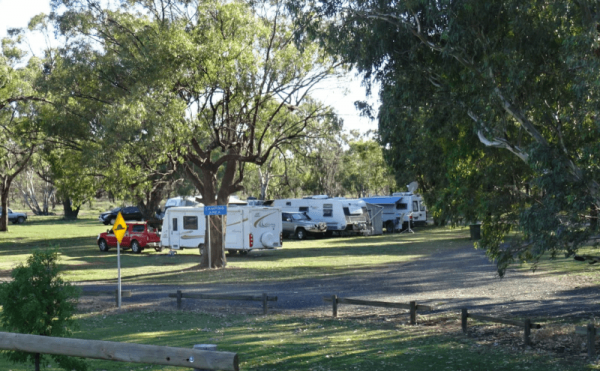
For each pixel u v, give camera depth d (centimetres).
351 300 1525
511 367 990
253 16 2641
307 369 982
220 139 2745
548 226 1121
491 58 1177
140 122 2239
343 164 7806
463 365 1009
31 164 5812
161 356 437
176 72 2428
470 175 1437
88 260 3378
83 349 467
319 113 2747
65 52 2427
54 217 8681
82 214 10500
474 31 1177
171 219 3750
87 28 2395
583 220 1143
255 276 2527
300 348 1141
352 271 2650
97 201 14062
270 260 3225
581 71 1080
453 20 1158
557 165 1116
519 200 1377
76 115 2514
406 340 1223
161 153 2402
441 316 1501
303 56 2556
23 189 9619
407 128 1367
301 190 8631
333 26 1367
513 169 1387
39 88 2639
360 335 1284
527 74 1159
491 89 1173
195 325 1440
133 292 2095
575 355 1063
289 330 1356
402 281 2256
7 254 3744
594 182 1104
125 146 2288
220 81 2447
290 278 2447
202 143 2905
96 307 1742
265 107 2764
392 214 5497
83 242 4675
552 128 1247
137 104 2236
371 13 1310
